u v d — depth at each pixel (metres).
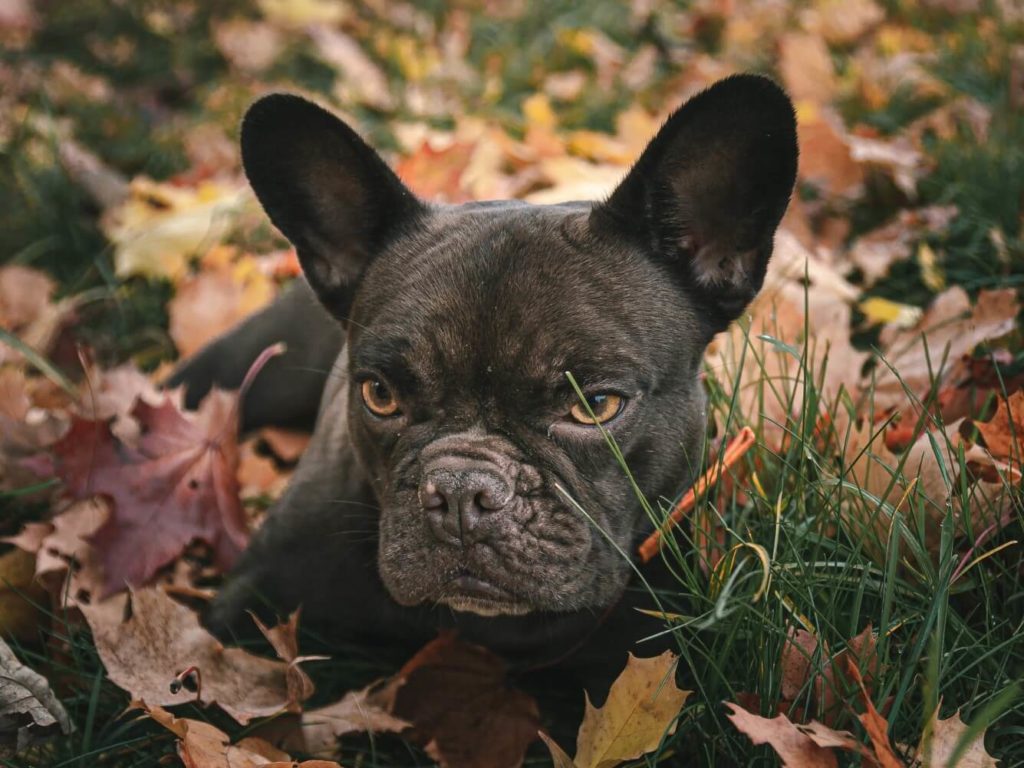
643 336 0.60
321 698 0.65
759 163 0.62
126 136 1.08
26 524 0.68
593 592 0.61
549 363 0.59
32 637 0.65
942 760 0.54
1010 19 1.19
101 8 1.27
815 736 0.54
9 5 1.24
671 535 0.58
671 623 0.60
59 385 0.80
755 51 1.24
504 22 1.31
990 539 0.62
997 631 0.60
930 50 1.17
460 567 0.58
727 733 0.58
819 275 0.83
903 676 0.56
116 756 0.60
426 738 0.63
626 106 1.12
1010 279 0.80
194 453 0.70
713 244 0.63
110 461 0.69
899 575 0.62
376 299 0.63
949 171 0.92
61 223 0.96
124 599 0.64
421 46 1.27
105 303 0.91
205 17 1.29
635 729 0.57
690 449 0.63
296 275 0.90
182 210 0.97
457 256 0.62
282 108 0.65
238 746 0.58
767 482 0.67
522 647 0.65
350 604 0.66
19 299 0.88
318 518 0.66
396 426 0.61
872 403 0.67
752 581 0.60
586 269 0.61
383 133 1.07
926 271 0.83
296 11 1.31
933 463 0.64
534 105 1.09
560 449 0.60
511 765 0.62
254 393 0.82
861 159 0.93
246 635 0.67
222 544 0.70
